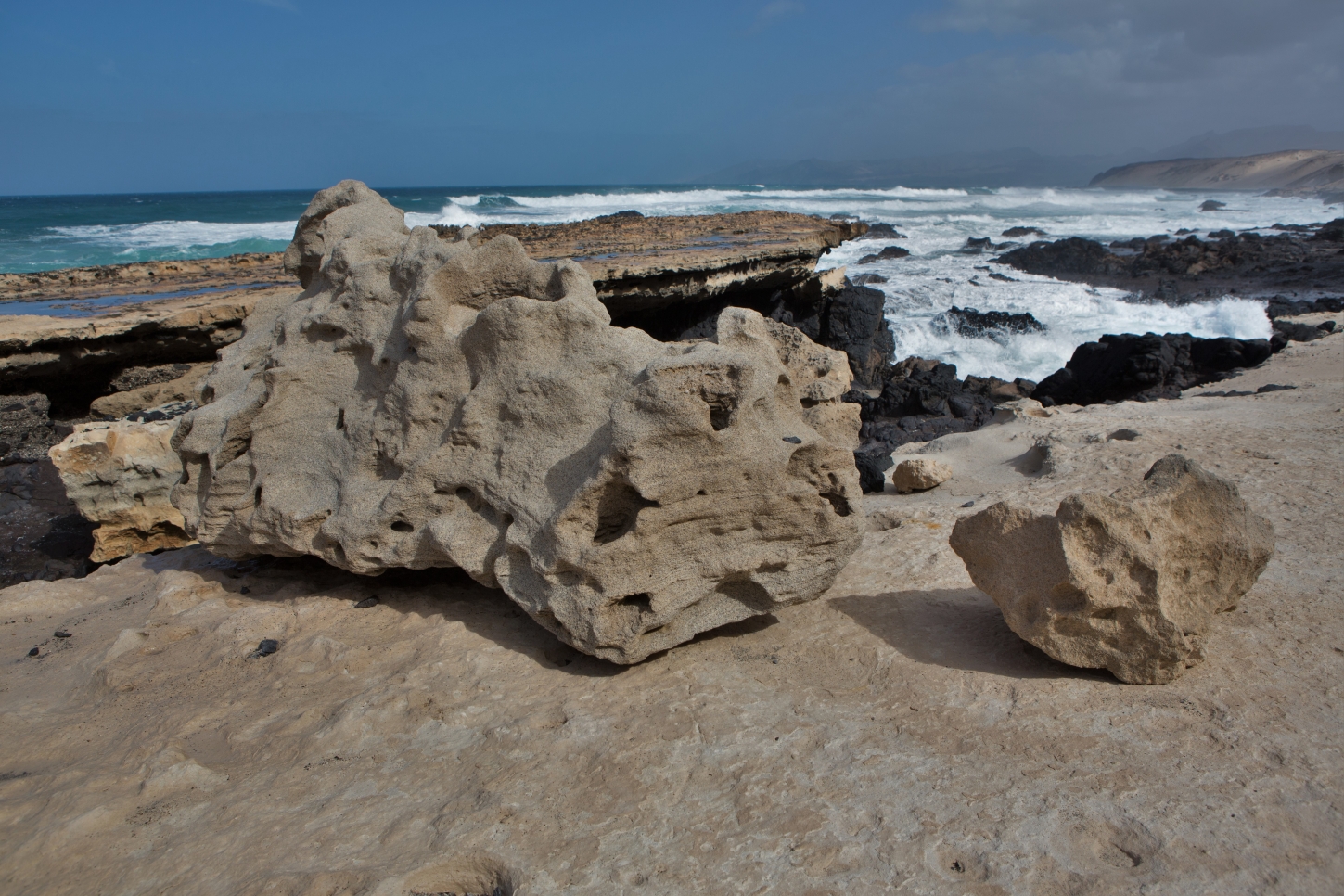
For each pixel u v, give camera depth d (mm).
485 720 4621
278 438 6859
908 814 3652
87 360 15484
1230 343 19078
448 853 3535
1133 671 4633
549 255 22922
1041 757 4020
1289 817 3500
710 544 5062
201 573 7168
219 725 4746
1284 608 5484
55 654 6098
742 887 3303
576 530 4926
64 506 12461
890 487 11586
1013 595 5004
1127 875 3242
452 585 6453
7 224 58438
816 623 5633
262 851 3646
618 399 5094
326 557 6348
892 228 52906
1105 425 12211
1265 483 8469
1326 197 94250
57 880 3570
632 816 3750
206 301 17375
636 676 4996
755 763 4074
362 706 4676
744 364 4879
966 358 25656
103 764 4430
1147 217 67688
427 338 6105
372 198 8250
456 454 5820
